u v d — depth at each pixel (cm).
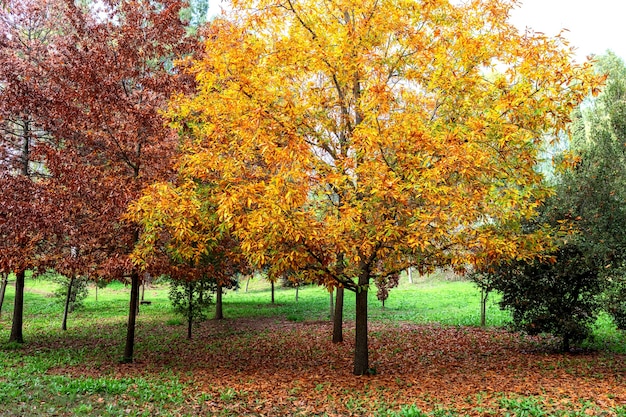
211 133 847
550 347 1247
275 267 782
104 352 1326
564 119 742
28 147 1412
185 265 1102
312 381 942
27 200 1116
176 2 1205
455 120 827
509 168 776
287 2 883
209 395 800
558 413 645
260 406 743
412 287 3753
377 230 757
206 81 859
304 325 1883
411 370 1042
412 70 863
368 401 773
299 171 728
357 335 998
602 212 1088
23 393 718
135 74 1160
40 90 1232
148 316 2261
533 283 1120
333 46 833
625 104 1274
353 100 943
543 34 759
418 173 712
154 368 1084
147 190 858
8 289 3175
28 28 1523
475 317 1952
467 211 716
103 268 1027
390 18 852
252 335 1658
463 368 1044
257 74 838
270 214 712
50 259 1073
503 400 721
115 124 1105
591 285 1105
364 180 766
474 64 807
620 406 670
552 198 1114
